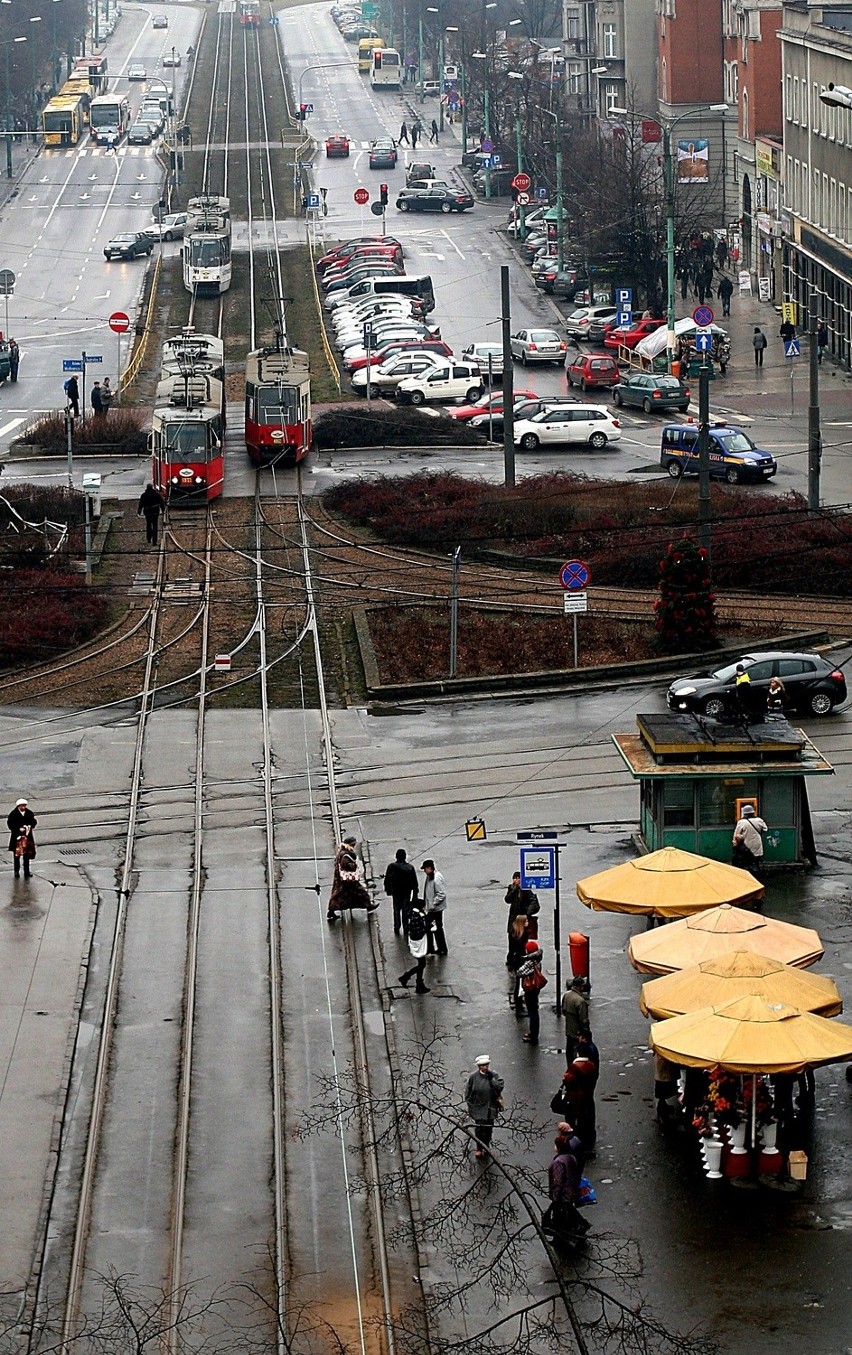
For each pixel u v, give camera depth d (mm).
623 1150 58281
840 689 103438
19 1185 57688
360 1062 65250
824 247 199125
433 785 94188
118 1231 55156
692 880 69812
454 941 76375
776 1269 51281
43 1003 70875
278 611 122250
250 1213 55781
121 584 128375
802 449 159375
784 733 83062
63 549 134375
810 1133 59000
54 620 118125
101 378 194625
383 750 99688
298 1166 58438
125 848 87312
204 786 94875
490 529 135875
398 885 77062
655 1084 61438
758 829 80125
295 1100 62875
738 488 147250
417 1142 59188
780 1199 55062
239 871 84562
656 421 176500
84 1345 48781
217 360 173375
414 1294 51062
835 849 83750
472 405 176875
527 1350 44219
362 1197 56406
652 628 117688
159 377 193875
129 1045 67500
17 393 189750
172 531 140250
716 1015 57094
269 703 106875
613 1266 51344
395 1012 69750
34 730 103188
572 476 148750
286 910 80125
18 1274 52906
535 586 126438
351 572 129875
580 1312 49375
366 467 159750
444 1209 53938
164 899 81500
